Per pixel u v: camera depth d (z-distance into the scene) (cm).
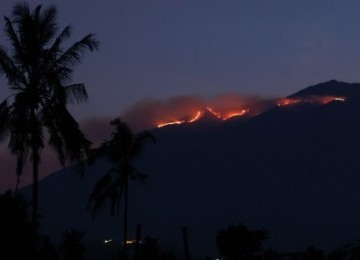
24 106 3259
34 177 3338
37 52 3334
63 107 3288
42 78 3328
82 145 3325
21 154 3294
